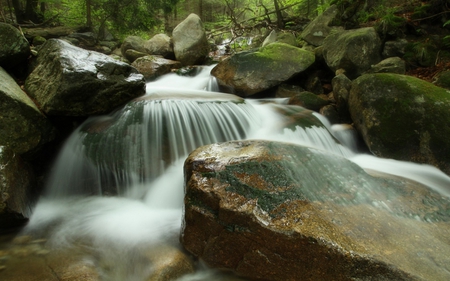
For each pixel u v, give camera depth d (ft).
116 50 48.88
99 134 15.43
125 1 46.19
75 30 49.14
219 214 8.89
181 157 15.88
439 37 26.05
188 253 9.98
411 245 8.71
